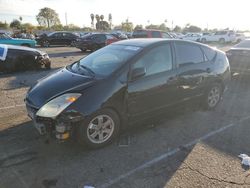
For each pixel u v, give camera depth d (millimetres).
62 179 3256
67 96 3633
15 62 9844
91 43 19469
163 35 17734
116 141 4207
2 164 3521
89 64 4570
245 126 4953
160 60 4520
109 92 3822
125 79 4012
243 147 4125
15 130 4508
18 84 7984
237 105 6219
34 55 10289
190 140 4324
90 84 3795
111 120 3959
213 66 5531
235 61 8852
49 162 3600
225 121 5176
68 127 3568
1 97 6547
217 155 3859
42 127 3658
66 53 18906
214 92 5781
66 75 4246
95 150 3922
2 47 9789
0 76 9219
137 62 4195
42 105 3674
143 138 4348
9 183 3158
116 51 4566
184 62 4918
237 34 35531
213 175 3375
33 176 3299
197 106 5680
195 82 5125
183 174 3387
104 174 3369
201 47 5402
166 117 5234
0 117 5109
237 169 3512
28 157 3701
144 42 4664
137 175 3357
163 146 4105
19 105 5906
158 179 3281
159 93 4453
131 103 4109
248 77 9422
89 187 3109
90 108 3648
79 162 3613
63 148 3947
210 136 4488
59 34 27391
